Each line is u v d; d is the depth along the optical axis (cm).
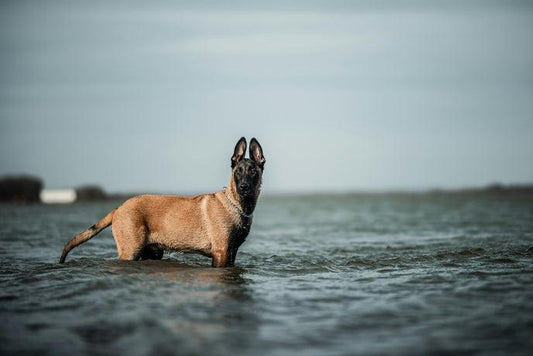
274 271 1120
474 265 1146
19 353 630
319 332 698
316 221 2922
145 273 1037
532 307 789
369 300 855
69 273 1042
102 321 741
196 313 779
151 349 639
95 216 2953
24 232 2062
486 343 647
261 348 643
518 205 3731
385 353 624
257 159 1143
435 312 777
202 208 1114
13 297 870
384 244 1680
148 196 1136
